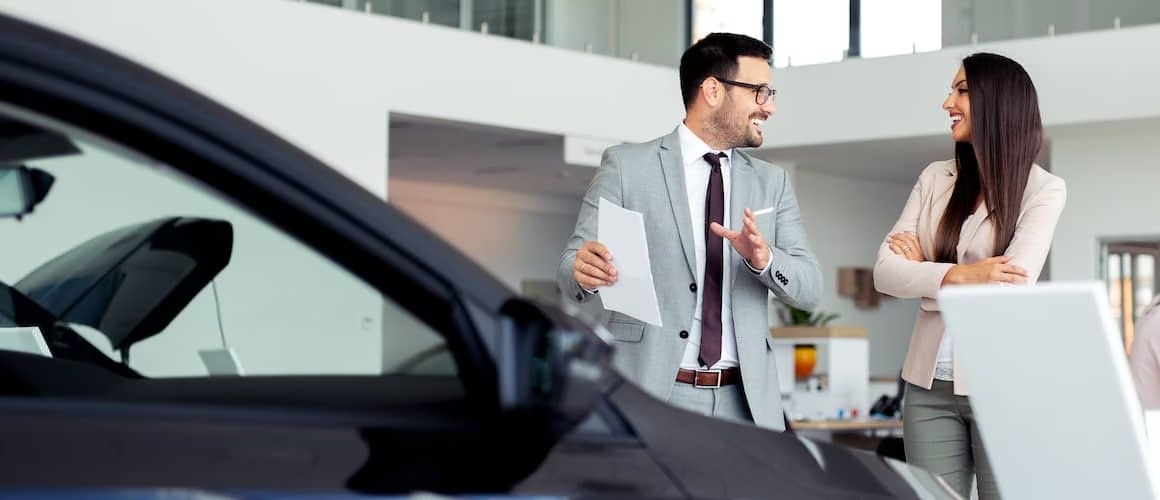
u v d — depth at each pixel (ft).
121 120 3.46
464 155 44.78
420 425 3.69
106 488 3.19
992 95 9.93
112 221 22.43
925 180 10.74
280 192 3.62
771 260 9.75
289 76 33.88
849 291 50.70
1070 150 40.63
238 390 4.58
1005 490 5.08
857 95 40.70
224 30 32.78
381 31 35.50
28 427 3.25
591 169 47.57
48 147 4.16
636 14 42.29
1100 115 36.81
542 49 38.50
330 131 34.50
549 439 3.80
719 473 4.08
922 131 39.55
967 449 10.16
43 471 3.17
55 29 3.48
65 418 3.31
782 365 31.76
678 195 10.27
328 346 29.45
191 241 7.18
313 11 34.35
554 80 38.70
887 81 40.19
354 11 35.14
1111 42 36.63
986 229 10.12
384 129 35.42
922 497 4.72
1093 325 4.55
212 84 32.55
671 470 3.98
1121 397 4.64
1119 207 39.93
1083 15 37.24
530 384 3.76
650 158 10.43
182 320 7.65
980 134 9.95
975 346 4.87
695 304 10.11
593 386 3.75
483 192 54.03
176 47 32.01
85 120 3.44
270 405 3.62
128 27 31.27
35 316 6.79
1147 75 36.11
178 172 3.54
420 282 3.76
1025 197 10.09
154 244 7.13
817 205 49.85
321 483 3.42
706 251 10.19
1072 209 40.68
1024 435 4.94
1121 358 4.59
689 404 10.01
